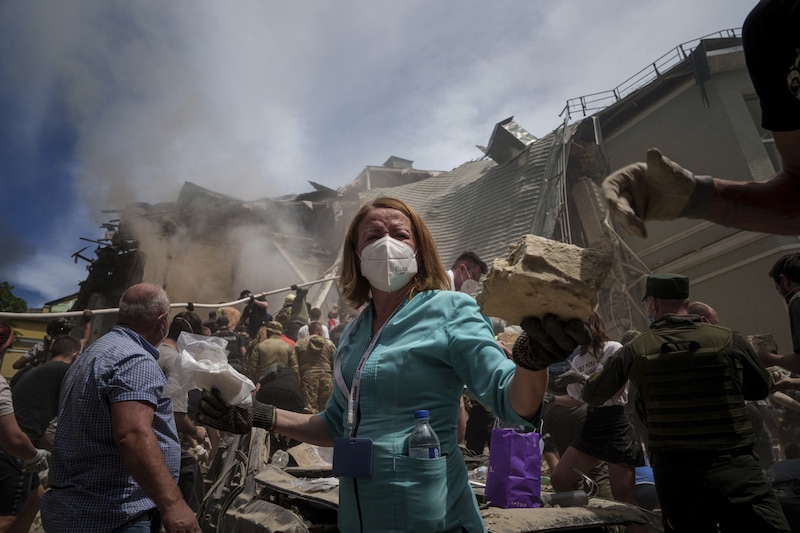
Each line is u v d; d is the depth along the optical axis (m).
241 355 7.46
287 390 4.92
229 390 1.65
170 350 3.81
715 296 13.08
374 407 1.38
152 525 2.14
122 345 2.19
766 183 0.94
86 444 2.02
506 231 14.28
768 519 2.07
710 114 13.72
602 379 2.70
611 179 0.78
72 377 2.18
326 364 6.29
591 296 0.90
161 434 2.39
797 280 2.80
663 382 2.40
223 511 2.59
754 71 1.01
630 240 15.17
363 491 1.30
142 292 2.47
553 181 14.24
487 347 1.31
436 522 1.22
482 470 3.16
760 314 12.11
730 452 2.21
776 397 5.22
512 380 1.13
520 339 1.07
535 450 2.52
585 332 0.93
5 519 3.11
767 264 12.12
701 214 0.86
